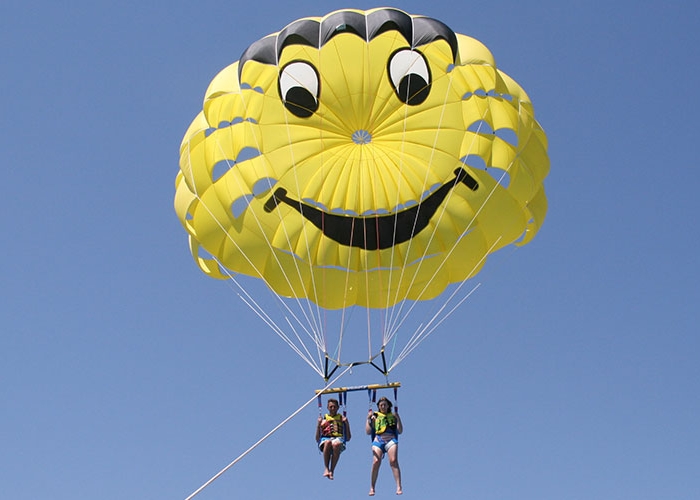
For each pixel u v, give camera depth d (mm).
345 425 12648
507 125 13391
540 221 14023
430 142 13664
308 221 14328
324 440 12516
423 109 13461
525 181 13570
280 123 13539
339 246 14422
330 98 13602
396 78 13289
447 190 14078
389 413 12625
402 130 13742
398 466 12250
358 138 14062
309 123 13703
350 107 13633
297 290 14367
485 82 13242
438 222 14109
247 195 13828
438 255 14305
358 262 14461
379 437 12477
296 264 14266
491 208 13891
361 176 14336
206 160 13656
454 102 13352
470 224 14031
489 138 13734
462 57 12578
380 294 14461
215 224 13781
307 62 13375
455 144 13539
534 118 13672
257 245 14078
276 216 14234
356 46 13367
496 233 13969
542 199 14211
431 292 14430
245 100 13492
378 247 14422
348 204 14391
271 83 13484
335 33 12422
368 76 13453
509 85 13359
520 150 13258
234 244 13969
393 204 14391
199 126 13109
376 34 12383
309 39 12609
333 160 14188
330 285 14422
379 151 14203
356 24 12422
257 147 13516
